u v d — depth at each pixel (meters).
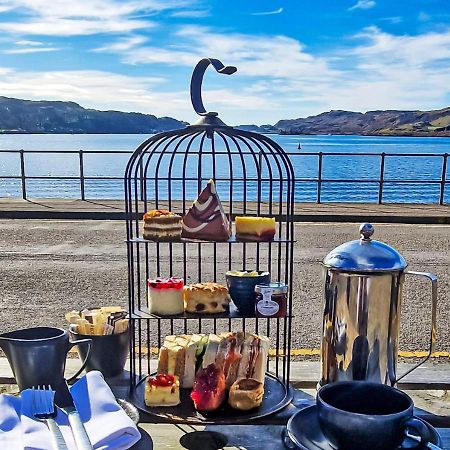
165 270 5.39
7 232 7.61
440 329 3.71
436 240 7.15
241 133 1.82
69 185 12.14
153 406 1.59
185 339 1.82
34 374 1.39
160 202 9.03
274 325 3.76
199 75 1.83
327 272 1.62
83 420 1.23
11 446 1.12
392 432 1.07
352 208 9.35
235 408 1.55
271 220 1.84
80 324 1.97
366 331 1.56
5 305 4.25
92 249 6.47
